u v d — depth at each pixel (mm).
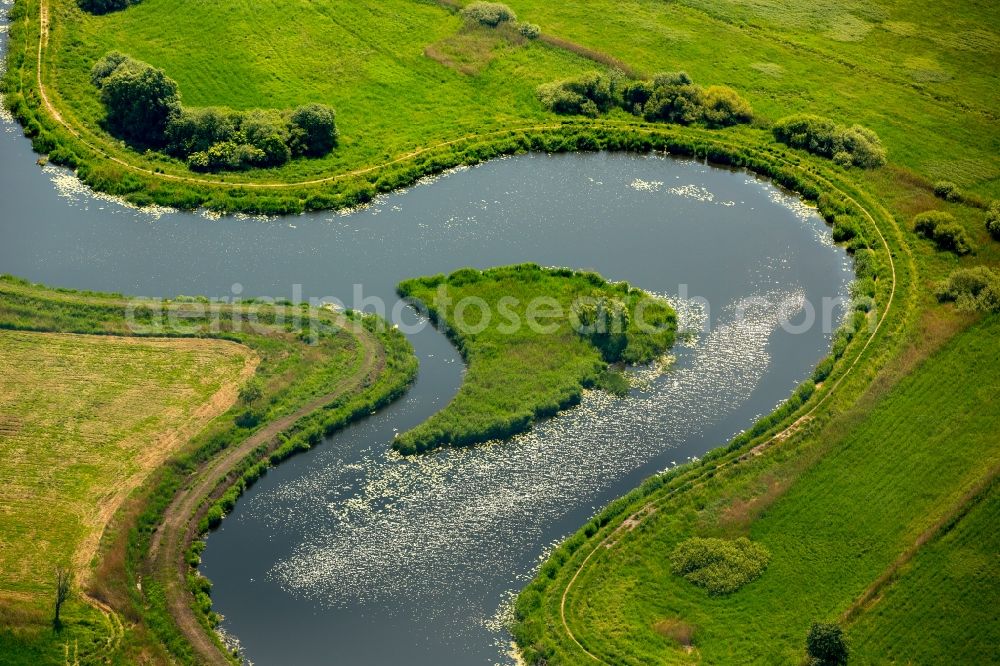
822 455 108938
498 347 120750
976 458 109000
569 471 109000
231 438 108938
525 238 138125
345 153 148750
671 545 100562
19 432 108375
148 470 105125
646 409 116000
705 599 96000
